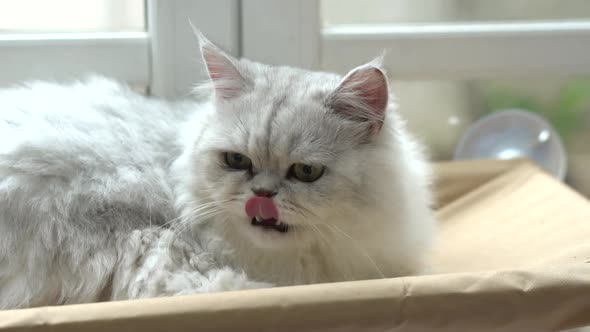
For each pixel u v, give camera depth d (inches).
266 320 16.0
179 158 20.4
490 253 21.5
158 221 19.9
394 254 20.4
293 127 19.1
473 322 16.5
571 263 17.7
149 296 18.8
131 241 19.2
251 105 19.7
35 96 21.1
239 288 18.9
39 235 18.9
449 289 16.5
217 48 20.0
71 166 19.4
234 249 20.0
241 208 19.2
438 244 22.7
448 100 29.3
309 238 19.6
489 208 24.5
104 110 21.0
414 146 22.7
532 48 27.1
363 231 19.7
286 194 18.9
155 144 20.8
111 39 25.1
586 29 27.1
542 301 16.6
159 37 25.1
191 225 19.9
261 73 20.6
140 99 22.2
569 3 28.9
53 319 15.6
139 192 19.7
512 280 16.8
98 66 25.3
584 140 29.9
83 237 19.1
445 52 26.8
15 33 25.2
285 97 19.6
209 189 19.7
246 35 25.7
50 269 19.0
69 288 19.0
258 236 19.4
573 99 29.6
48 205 19.0
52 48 24.9
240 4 25.6
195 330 15.8
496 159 26.5
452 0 28.3
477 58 27.0
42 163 19.1
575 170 29.9
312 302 16.1
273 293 16.2
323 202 19.0
